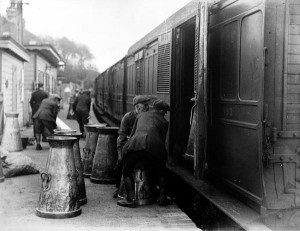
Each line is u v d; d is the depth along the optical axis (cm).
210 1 688
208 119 717
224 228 561
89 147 915
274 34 527
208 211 625
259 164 527
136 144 663
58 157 616
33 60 2534
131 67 1508
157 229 557
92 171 862
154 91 1040
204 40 639
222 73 661
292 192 523
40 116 1324
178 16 847
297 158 528
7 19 2270
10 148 1280
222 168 659
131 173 684
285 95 529
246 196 566
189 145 716
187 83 876
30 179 877
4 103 1652
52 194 607
